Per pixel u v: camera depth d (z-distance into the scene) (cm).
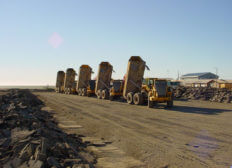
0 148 401
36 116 834
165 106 1591
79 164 378
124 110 1349
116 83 2073
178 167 423
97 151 528
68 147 462
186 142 609
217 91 2214
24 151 377
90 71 3091
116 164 437
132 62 1745
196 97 2306
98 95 2395
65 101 2030
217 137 662
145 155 498
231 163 446
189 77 7456
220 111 1305
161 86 1466
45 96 2877
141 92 1703
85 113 1219
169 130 770
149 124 888
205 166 429
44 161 350
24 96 2177
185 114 1177
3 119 608
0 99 1389
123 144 593
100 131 762
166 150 535
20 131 511
